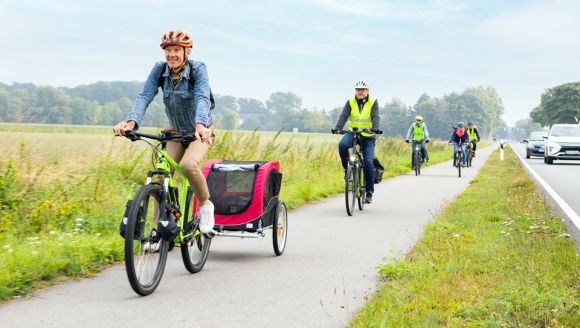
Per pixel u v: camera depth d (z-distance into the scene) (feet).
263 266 23.09
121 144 48.26
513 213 34.35
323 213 38.52
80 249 22.57
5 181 29.63
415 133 79.87
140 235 18.07
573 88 492.95
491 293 17.39
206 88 19.75
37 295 18.29
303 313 16.87
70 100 306.35
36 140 48.60
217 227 24.16
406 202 44.83
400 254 24.88
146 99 19.69
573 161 117.60
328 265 23.25
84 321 15.88
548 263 20.70
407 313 15.93
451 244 25.18
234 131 52.85
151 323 15.81
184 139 19.66
